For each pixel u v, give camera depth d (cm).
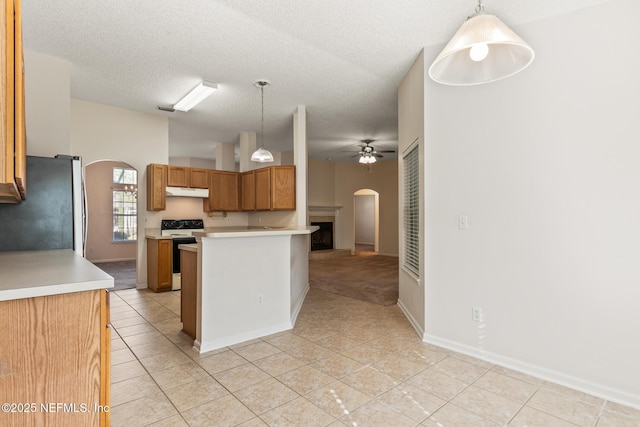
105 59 345
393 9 257
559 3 234
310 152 848
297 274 424
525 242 256
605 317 225
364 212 1359
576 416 199
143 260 540
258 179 587
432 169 310
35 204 265
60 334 118
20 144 118
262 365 263
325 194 982
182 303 341
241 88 423
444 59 196
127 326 356
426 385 233
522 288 257
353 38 302
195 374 247
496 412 202
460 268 291
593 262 230
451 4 250
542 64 250
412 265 387
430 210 311
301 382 236
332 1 249
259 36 300
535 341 251
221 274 302
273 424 188
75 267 159
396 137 692
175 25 283
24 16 270
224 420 192
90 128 477
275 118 553
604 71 227
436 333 308
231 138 695
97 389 124
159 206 531
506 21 258
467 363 268
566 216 240
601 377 225
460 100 291
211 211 621
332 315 399
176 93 441
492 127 273
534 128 253
